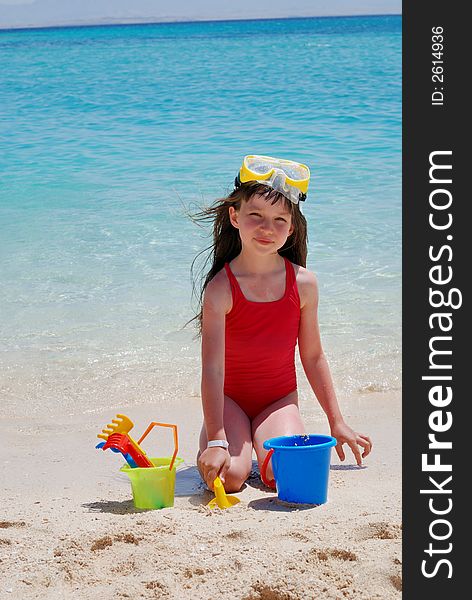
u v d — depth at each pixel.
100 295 6.62
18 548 2.86
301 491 3.36
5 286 6.84
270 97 20.06
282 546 2.77
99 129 15.99
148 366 5.36
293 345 4.08
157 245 7.92
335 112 17.11
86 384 5.11
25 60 37.38
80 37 79.50
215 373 3.80
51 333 5.90
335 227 8.39
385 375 5.12
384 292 6.52
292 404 4.05
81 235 8.32
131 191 10.27
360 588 2.53
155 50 43.31
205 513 3.19
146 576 2.62
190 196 9.87
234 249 4.08
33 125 16.81
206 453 3.60
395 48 37.78
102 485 3.71
